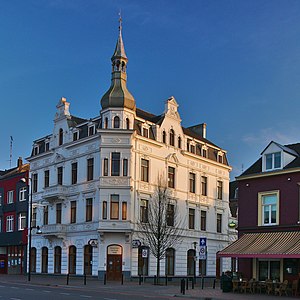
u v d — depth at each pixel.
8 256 59.28
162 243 44.47
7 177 61.38
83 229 47.78
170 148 51.59
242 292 30.61
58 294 27.44
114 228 45.09
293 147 35.72
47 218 52.81
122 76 48.03
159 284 40.75
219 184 58.78
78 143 49.59
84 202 48.19
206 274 54.25
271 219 32.75
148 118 53.28
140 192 47.12
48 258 51.69
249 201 34.06
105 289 33.44
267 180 33.19
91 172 48.09
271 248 29.69
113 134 46.38
